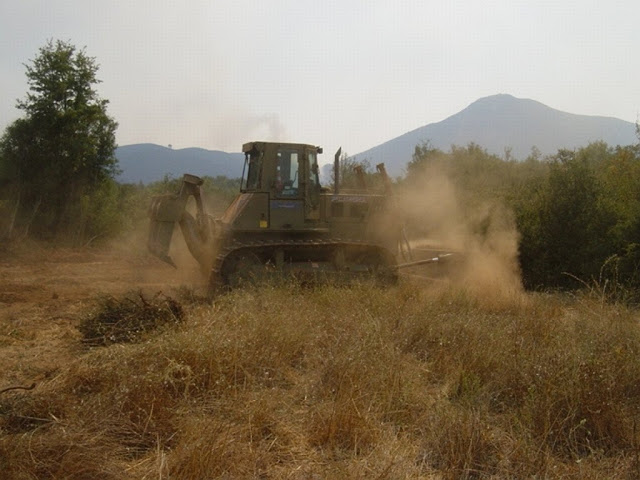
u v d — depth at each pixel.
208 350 5.59
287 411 4.95
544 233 13.05
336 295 8.84
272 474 3.99
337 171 11.68
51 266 18.30
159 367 5.29
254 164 11.42
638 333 6.93
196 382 5.26
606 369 5.26
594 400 4.83
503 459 4.22
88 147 26.00
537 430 4.66
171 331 6.22
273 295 8.41
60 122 25.59
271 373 5.80
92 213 26.31
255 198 10.98
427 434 4.61
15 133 25.14
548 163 15.48
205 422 4.43
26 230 23.69
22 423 4.50
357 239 11.59
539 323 7.61
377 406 4.98
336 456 4.27
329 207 11.47
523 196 14.15
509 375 5.63
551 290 12.30
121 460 4.09
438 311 7.91
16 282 13.91
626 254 12.02
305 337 6.66
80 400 4.79
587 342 6.23
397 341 6.79
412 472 4.08
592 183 13.16
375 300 8.49
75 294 12.16
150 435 4.40
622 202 13.18
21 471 3.68
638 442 4.52
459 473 4.07
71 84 26.16
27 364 6.34
